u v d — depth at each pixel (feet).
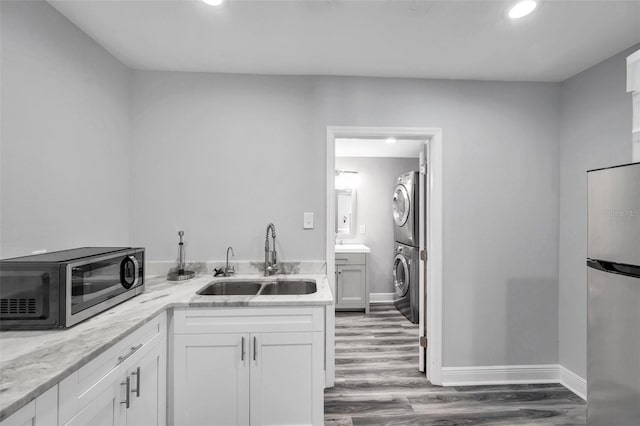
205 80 7.51
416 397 7.25
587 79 7.21
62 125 5.38
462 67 7.22
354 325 12.04
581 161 7.32
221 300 5.51
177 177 7.48
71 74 5.57
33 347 3.53
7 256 4.42
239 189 7.57
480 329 7.84
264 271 7.36
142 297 5.67
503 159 7.86
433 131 7.73
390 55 6.72
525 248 7.91
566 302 7.73
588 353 4.63
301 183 7.64
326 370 7.61
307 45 6.36
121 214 7.07
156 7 5.19
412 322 12.23
